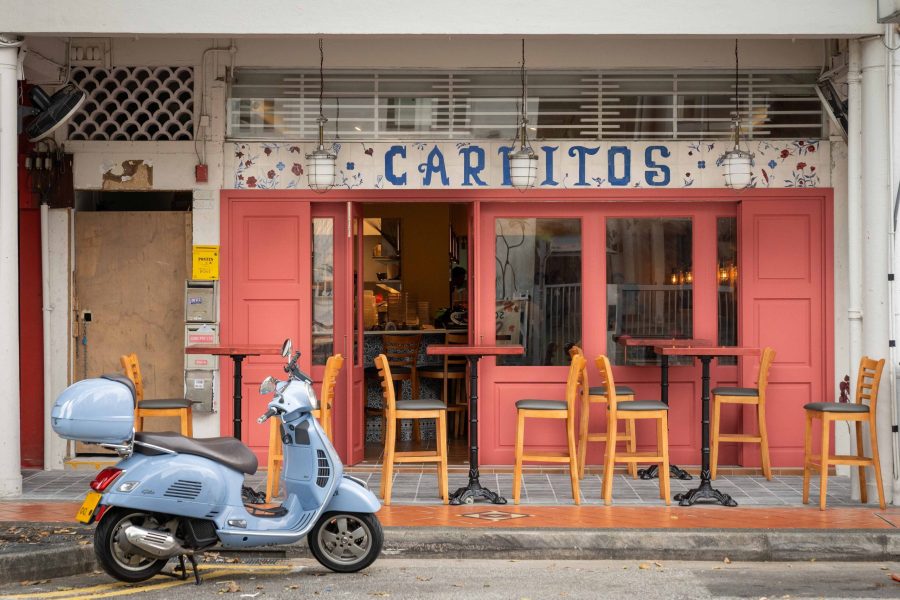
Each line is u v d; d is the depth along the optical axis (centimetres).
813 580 651
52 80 974
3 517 765
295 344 980
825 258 972
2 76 831
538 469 973
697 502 828
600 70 981
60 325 983
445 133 981
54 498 844
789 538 716
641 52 973
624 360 988
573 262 990
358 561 659
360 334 1005
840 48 940
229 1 832
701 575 664
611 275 989
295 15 833
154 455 616
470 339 988
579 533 720
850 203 862
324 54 977
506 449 985
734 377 987
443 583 637
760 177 973
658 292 990
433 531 723
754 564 701
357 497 652
